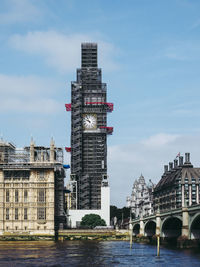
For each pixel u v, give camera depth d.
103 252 155.25
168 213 192.12
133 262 122.50
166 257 134.75
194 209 163.25
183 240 169.75
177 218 188.50
